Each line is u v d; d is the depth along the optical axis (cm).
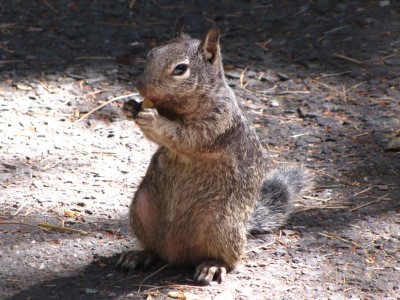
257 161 1002
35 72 1497
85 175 1188
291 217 1110
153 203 983
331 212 1119
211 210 955
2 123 1323
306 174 1144
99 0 1772
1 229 1036
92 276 945
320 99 1444
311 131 1343
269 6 1761
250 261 995
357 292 922
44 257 979
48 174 1184
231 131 955
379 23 1684
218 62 946
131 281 941
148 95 914
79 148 1266
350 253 1013
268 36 1653
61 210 1091
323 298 905
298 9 1747
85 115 1370
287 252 1019
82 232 1041
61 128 1324
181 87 915
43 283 923
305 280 947
